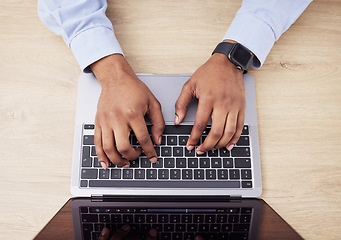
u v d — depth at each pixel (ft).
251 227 1.63
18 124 1.80
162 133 1.75
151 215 1.67
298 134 1.82
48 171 1.73
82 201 1.68
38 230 1.65
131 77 1.77
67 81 1.89
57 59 1.92
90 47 1.82
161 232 1.65
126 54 1.94
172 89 1.87
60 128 1.81
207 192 1.69
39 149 1.77
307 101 1.88
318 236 1.68
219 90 1.72
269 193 1.73
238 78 1.81
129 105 1.66
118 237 1.60
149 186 1.69
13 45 1.93
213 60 1.83
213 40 1.99
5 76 1.88
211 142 1.66
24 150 1.76
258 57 1.86
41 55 1.92
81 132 1.76
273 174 1.76
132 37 1.97
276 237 1.58
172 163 1.72
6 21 1.95
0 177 1.71
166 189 1.69
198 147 1.70
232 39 1.88
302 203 1.72
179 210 1.68
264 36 1.87
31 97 1.85
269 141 1.81
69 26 1.82
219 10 2.04
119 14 2.01
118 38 1.97
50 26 1.89
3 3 1.98
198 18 2.02
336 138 1.82
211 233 1.65
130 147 1.63
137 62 1.93
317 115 1.86
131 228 1.64
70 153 1.77
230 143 1.73
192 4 2.04
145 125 1.66
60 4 1.86
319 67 1.95
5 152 1.75
